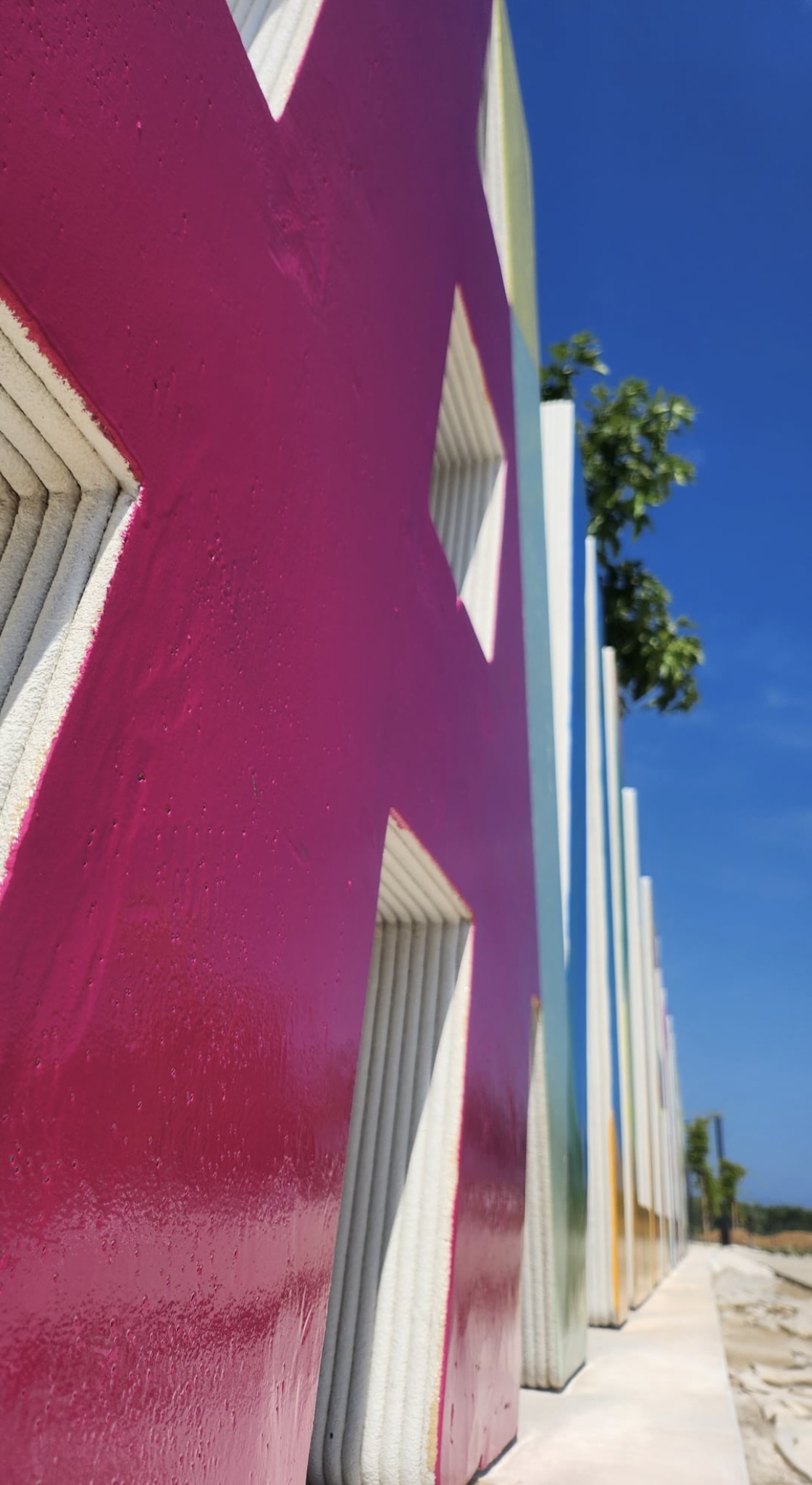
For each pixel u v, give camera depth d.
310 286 3.24
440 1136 4.66
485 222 6.61
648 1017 22.28
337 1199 3.17
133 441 2.14
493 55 8.32
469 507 7.17
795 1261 41.47
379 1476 3.95
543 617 9.30
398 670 4.10
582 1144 9.44
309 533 3.15
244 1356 2.50
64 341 1.90
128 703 2.11
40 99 1.86
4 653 2.03
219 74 2.62
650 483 21.03
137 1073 2.07
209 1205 2.34
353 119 3.77
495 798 6.17
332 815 3.26
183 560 2.34
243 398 2.69
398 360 4.23
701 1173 69.94
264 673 2.77
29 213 1.81
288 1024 2.84
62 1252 1.82
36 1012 1.78
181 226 2.38
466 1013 5.00
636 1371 8.53
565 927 9.39
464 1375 4.49
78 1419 1.85
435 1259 4.34
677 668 21.95
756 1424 7.23
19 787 1.84
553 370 20.62
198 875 2.36
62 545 2.17
